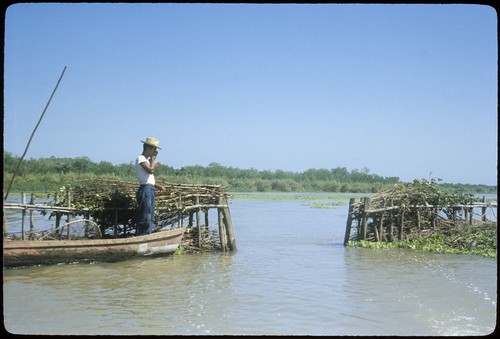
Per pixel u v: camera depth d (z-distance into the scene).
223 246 16.03
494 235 16.88
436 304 9.35
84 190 15.02
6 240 12.73
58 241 12.48
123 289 10.33
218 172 95.19
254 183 93.50
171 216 15.90
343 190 100.69
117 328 7.71
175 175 58.03
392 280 11.56
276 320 8.28
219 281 11.27
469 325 8.06
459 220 19.16
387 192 18.61
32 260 12.34
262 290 10.40
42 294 9.79
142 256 13.96
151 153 14.21
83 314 8.46
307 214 34.84
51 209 13.84
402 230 17.94
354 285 10.97
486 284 11.16
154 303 9.23
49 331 7.49
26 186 42.19
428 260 14.58
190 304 9.20
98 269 12.52
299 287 10.73
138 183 15.43
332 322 8.20
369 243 17.55
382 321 8.29
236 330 7.68
